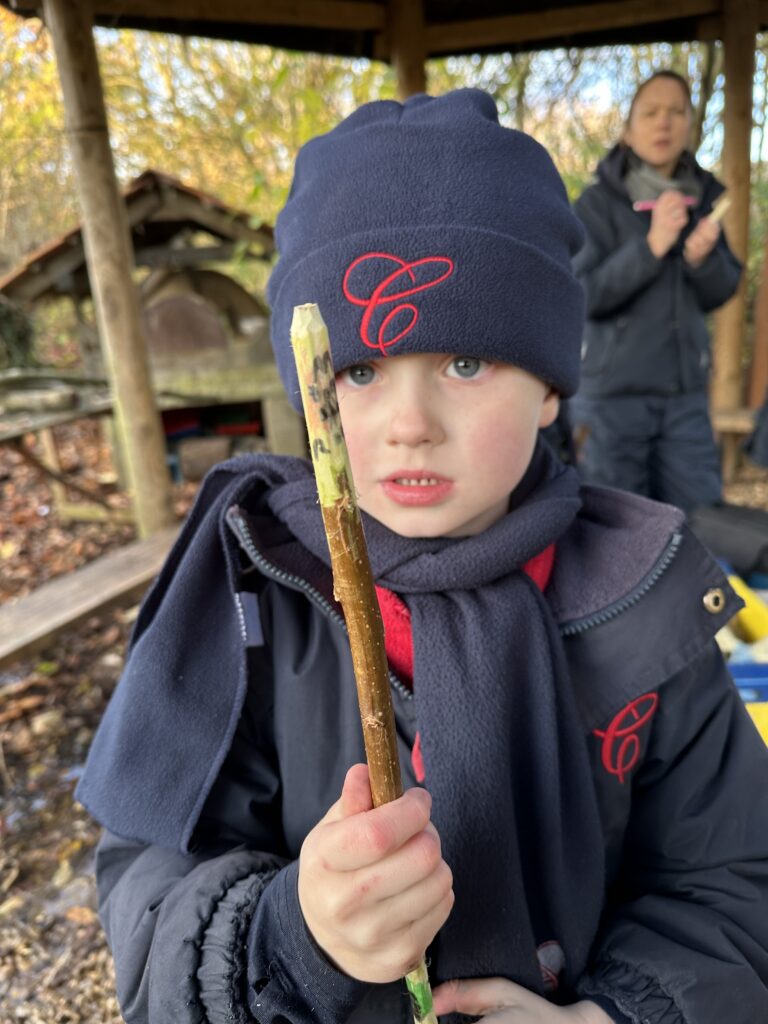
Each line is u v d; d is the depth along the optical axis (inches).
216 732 33.5
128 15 127.3
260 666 35.4
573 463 47.2
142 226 164.4
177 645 34.7
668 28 171.2
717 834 34.4
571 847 32.7
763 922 33.3
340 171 32.4
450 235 30.1
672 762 35.4
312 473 38.3
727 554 93.7
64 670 123.6
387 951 23.4
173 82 224.4
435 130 31.8
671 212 104.5
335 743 33.6
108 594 112.3
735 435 184.4
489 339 30.1
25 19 127.1
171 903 30.8
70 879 82.3
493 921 30.5
